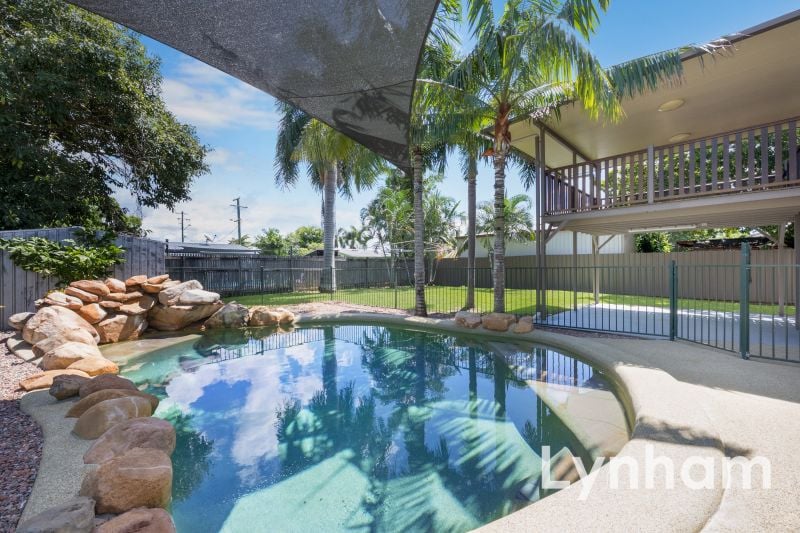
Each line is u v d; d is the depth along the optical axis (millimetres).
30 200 8141
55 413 2850
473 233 10203
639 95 5957
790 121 5281
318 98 2500
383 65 2166
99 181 10227
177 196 11758
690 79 5477
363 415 3518
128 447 2215
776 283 10609
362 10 1845
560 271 16406
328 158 9391
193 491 2342
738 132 5711
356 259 19766
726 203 5801
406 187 18938
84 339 4938
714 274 12016
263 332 7711
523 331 6309
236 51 2074
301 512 2129
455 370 4957
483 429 3172
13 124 7434
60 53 7719
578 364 5043
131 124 9500
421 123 7246
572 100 6223
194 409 3684
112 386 3229
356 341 6867
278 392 4168
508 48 6020
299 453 2822
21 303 6324
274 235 29328
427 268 20922
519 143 8508
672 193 6293
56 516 1453
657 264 13406
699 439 2234
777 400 2994
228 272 13633
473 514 2086
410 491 2314
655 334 5762
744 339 4348
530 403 3723
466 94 6516
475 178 10164
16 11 7812
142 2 1752
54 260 6539
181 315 7488
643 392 3109
